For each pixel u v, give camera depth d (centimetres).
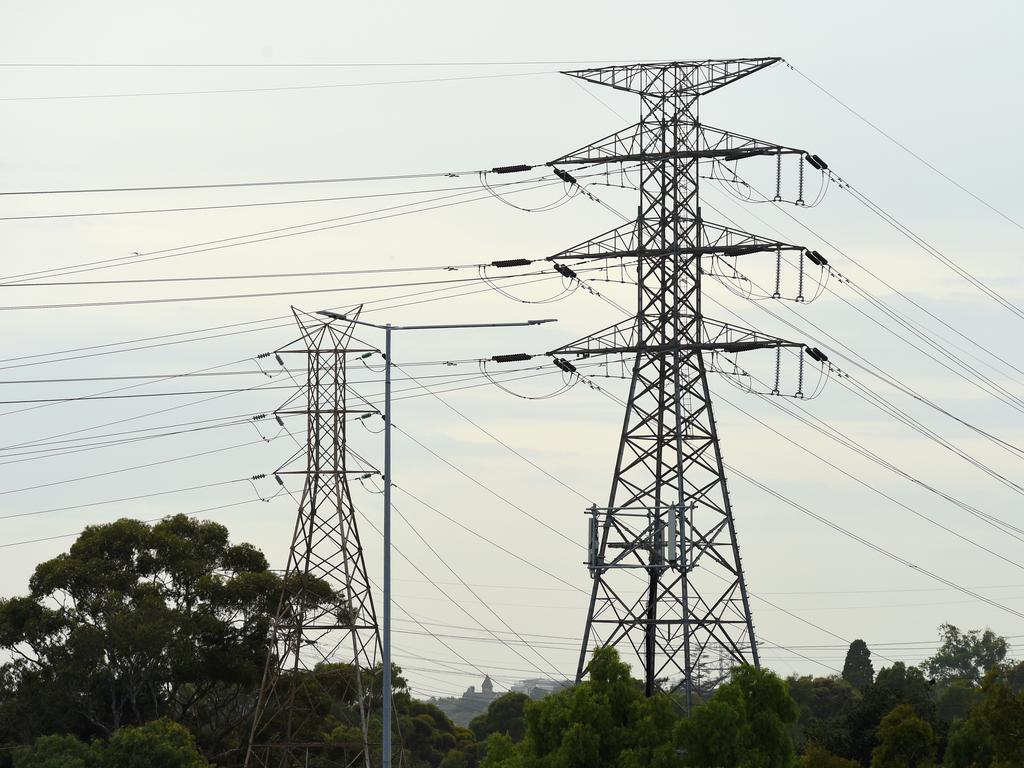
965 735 16038
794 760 13688
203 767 19475
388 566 12706
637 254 15475
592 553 15138
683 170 15625
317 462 19675
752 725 13525
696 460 15188
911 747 16650
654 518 15112
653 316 15538
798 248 15138
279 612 19862
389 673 12594
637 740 13588
